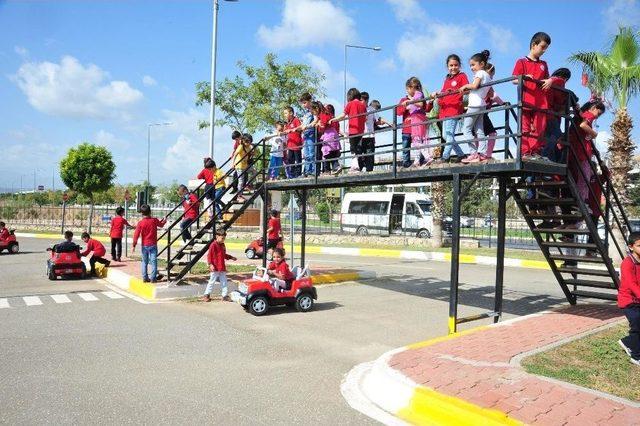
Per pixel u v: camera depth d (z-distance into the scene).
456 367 5.70
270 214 16.66
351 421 4.79
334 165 11.31
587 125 8.17
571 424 4.23
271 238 16.53
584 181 8.58
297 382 5.89
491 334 7.32
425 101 8.73
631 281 6.12
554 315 8.72
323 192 36.31
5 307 10.46
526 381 5.23
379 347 7.48
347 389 5.67
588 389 5.04
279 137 13.55
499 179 8.79
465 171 7.87
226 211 13.16
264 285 9.80
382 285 13.75
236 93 29.69
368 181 9.71
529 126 7.68
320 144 11.11
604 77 17.62
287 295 9.99
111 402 5.23
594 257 8.69
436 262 20.14
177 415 4.90
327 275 14.20
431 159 8.77
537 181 8.40
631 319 6.04
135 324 8.90
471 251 22.95
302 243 13.56
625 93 17.67
